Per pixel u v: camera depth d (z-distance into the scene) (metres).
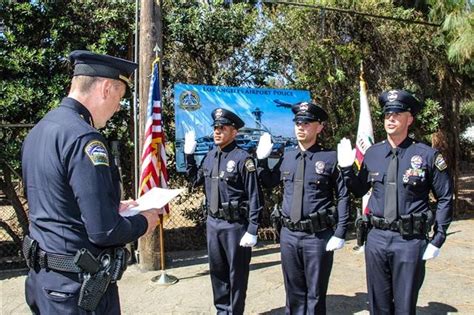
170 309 4.32
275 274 5.27
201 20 6.64
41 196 1.94
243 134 6.16
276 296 4.61
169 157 6.67
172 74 6.82
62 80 5.77
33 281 2.01
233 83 7.07
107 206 1.87
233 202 3.79
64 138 1.90
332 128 7.52
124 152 6.28
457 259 5.83
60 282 1.93
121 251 2.12
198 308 4.33
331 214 3.54
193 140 4.32
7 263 5.72
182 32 6.53
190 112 5.88
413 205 3.17
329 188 3.60
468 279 5.06
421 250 3.15
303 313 3.72
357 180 3.37
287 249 3.64
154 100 5.07
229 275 3.90
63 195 1.91
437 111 8.02
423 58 8.37
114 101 2.11
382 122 7.65
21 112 5.68
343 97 7.64
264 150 3.85
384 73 8.09
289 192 3.68
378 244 3.25
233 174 3.80
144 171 4.93
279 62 7.31
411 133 8.15
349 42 7.84
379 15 7.30
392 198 3.19
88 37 6.27
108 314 2.09
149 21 5.31
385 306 3.32
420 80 8.57
